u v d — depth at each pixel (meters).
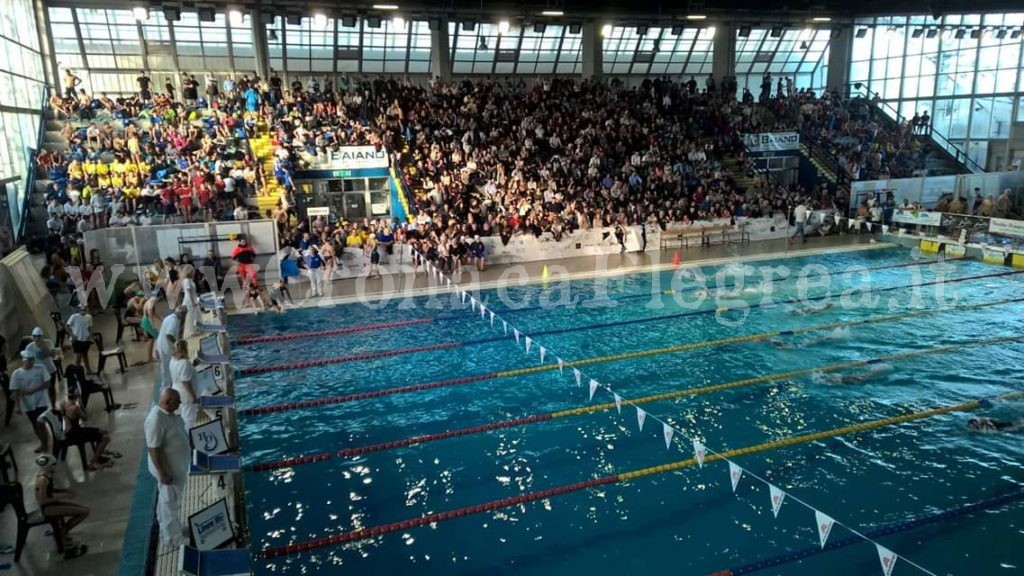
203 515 5.20
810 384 9.70
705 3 23.70
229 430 7.98
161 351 8.88
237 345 11.84
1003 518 6.45
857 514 6.55
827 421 8.52
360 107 22.00
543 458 7.77
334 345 11.79
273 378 10.30
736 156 24.64
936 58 27.45
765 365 10.49
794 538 6.21
